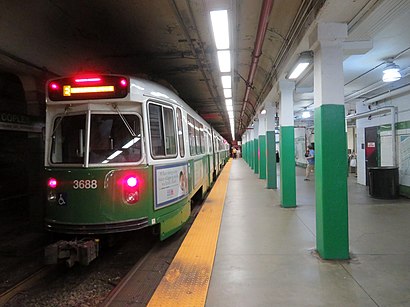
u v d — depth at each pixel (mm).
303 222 6793
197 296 3502
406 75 8234
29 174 8008
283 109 8430
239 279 3959
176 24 6508
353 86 9867
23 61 6723
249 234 5953
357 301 3340
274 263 4461
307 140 22625
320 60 4609
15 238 6793
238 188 12688
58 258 4254
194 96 14867
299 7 5207
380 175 9234
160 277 4480
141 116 4824
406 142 9266
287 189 8453
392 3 3912
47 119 4914
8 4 5148
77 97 4727
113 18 6188
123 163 4648
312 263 4430
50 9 5641
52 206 4680
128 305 3662
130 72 9391
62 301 3926
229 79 10141
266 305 3311
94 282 4457
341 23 4438
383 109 10117
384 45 6078
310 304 3305
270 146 12312
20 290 4223
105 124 4730
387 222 6500
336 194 4574
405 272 4043
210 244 5320
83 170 4516
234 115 24188
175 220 5617
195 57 7879
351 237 5531
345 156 4586
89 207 4477
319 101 4695
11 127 7312
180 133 6215
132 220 4555
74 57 7613
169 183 5402
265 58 8719
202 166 9992
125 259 5324
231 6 4934
